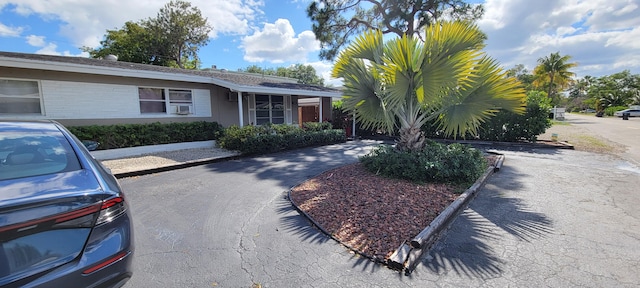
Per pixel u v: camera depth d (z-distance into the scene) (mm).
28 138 2236
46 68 6750
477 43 4586
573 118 35750
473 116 5016
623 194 4250
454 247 2693
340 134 12039
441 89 4523
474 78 4727
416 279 2207
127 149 8039
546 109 10266
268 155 8680
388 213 3469
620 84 50969
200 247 2797
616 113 39031
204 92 10258
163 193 4660
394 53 4691
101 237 1705
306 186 4855
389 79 4742
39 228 1491
